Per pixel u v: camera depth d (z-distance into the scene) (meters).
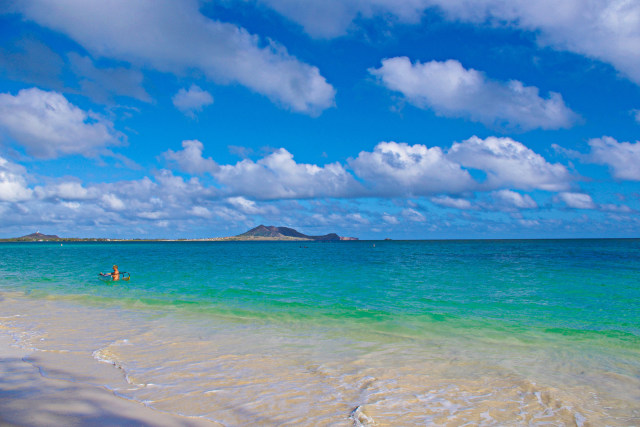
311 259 52.53
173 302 17.30
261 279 26.52
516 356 9.54
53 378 7.67
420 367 8.64
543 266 35.09
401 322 13.34
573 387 7.48
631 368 8.68
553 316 14.30
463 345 10.53
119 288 22.33
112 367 8.43
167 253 79.81
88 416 5.96
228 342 10.68
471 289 21.08
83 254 75.12
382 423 5.92
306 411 6.32
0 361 8.75
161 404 6.51
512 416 6.23
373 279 26.20
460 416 6.20
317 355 9.51
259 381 7.69
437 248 100.50
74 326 12.56
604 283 22.64
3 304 17.00
